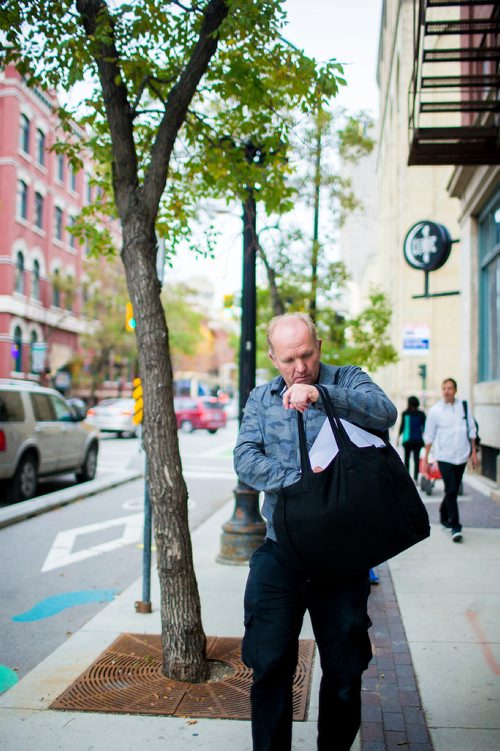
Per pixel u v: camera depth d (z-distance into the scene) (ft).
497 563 22.33
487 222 44.78
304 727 11.41
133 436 102.58
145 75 16.87
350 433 8.59
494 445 39.27
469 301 46.93
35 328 119.34
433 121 63.00
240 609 17.92
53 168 124.77
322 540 8.16
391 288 97.86
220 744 10.84
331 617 8.87
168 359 13.70
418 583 20.07
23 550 26.94
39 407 41.47
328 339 47.03
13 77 107.86
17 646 16.21
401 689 12.76
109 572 23.45
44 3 15.44
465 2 29.14
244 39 16.31
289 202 20.65
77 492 40.57
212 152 19.25
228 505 38.88
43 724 11.53
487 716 11.61
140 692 12.76
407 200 81.20
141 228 13.80
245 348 24.31
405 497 8.36
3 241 108.78
